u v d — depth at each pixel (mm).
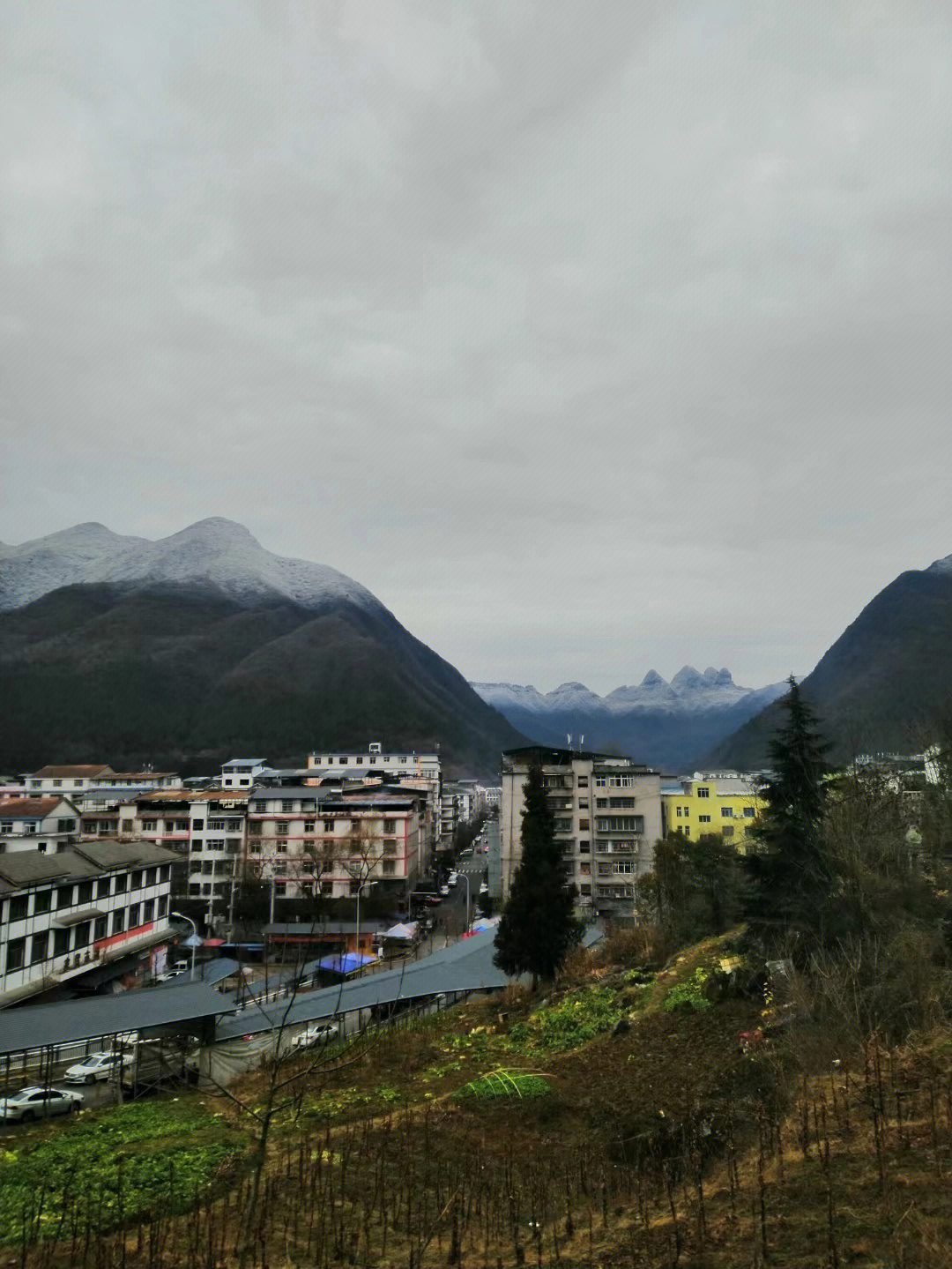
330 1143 13453
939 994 14398
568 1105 14906
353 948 57750
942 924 21188
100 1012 24484
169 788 89875
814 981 17141
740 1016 19281
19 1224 10617
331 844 67812
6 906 36125
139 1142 15805
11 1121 20172
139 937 47719
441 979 32719
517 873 32594
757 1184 9031
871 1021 13578
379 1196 10578
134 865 46906
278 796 70750
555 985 30219
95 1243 9422
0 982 35438
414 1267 8203
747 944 25328
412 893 71500
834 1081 12000
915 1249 6930
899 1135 9328
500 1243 8922
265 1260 8539
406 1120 14594
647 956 31547
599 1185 10648
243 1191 11109
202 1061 23000
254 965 52781
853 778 31562
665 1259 7680
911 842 30391
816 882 23984
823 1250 7266
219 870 67875
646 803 67312
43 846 57531
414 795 79375
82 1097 21844
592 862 66625
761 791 27359
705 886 35875
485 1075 18312
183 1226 9977
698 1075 15648
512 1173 11586
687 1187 9812
